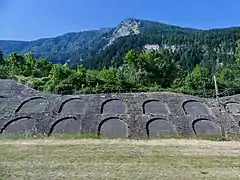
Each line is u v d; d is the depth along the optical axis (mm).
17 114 54531
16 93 63156
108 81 86125
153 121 52250
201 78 90250
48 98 60438
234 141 44531
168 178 25734
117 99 59812
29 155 32750
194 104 59281
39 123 51469
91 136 46750
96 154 33281
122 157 32156
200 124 52188
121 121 52031
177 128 50281
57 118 52938
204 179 25609
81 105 57562
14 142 40000
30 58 119188
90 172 27094
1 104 58750
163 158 32031
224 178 25969
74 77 81625
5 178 25500
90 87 80562
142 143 40094
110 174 26562
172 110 56156
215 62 171875
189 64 177125
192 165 29594
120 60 188875
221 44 192125
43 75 110812
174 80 97500
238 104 60500
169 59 109188
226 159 32062
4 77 87000
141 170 27750
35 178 25578
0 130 49594
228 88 82062
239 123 52594
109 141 41438
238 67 105125
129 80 92312
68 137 45656
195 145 39156
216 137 47500
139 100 59531
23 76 99938
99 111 55219
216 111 56812
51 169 27938
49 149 35594
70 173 26828
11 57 114875
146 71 99875
